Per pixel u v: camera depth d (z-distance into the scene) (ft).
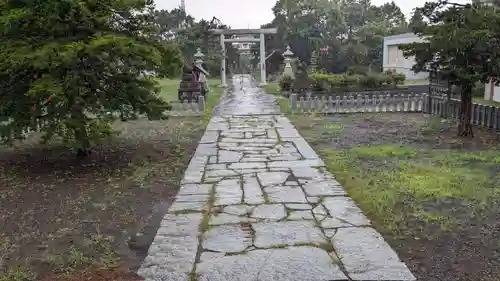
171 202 19.80
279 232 15.97
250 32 89.81
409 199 19.38
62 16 23.84
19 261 14.19
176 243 15.21
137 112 32.78
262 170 24.99
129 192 21.29
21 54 22.31
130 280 12.84
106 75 26.40
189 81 59.41
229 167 25.81
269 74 116.57
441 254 14.24
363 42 117.08
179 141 33.96
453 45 29.40
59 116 24.70
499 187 20.88
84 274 13.29
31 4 22.99
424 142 32.24
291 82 71.10
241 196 20.30
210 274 13.00
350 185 21.70
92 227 16.98
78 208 19.08
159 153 29.66
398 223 16.78
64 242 15.61
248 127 40.37
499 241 15.14
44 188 22.02
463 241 15.19
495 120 35.94
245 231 16.15
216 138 35.24
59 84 22.44
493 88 56.95
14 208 19.19
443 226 16.40
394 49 102.73
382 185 21.34
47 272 13.47
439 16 32.07
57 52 22.13
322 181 22.53
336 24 123.54
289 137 35.12
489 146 30.32
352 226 16.48
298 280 12.57
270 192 20.83
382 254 14.12
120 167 25.96
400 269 13.14
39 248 15.14
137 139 34.68
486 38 28.48
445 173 23.35
